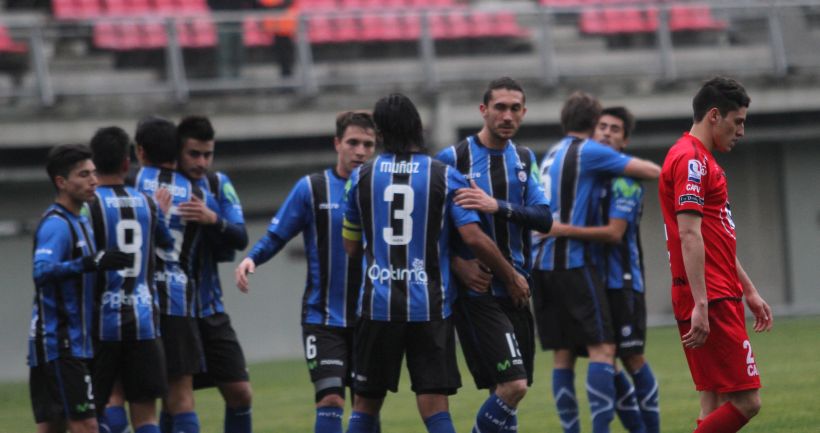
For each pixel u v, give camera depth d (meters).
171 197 22.94
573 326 25.19
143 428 21.86
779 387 33.25
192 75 60.31
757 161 71.88
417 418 31.61
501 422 19.84
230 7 71.44
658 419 26.25
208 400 38.75
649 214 69.62
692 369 18.83
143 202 22.03
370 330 18.95
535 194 20.62
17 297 59.03
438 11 64.00
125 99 59.31
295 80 61.75
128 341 21.56
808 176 72.19
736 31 67.62
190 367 22.67
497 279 20.47
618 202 25.23
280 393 39.47
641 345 26.03
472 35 64.62
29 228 59.44
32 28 58.00
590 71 65.81
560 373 25.78
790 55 68.12
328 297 22.45
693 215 18.06
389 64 63.31
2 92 57.34
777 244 72.00
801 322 58.25
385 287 18.80
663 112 66.62
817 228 72.31
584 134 26.03
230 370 23.45
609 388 24.84
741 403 18.50
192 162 23.36
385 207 18.91
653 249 69.69
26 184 59.56
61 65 58.59
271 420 32.25
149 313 21.77
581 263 25.19
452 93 63.88
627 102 66.19
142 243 21.84
